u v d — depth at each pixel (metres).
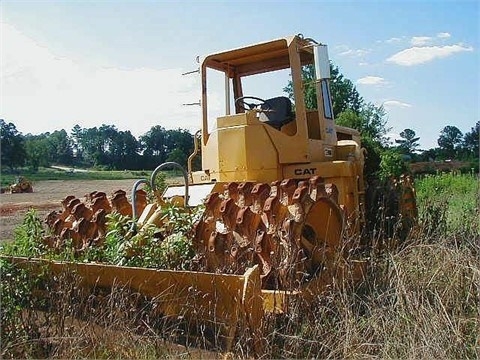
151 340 4.00
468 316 4.30
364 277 4.91
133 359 3.90
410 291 4.43
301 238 4.97
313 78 6.50
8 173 59.38
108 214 5.51
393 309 4.30
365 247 5.71
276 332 3.97
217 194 4.91
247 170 5.94
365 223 6.61
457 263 4.75
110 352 3.96
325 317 4.27
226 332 3.93
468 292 4.43
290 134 6.42
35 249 5.56
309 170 6.03
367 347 3.98
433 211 7.80
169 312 4.20
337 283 4.57
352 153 6.81
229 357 3.79
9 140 66.12
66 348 3.96
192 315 4.12
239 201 4.89
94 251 5.11
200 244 4.76
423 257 5.06
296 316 4.18
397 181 7.74
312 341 3.96
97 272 4.49
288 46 6.15
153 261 4.66
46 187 40.78
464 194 11.93
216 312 4.03
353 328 4.06
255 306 3.89
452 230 6.60
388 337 4.01
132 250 4.76
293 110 6.64
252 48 6.52
